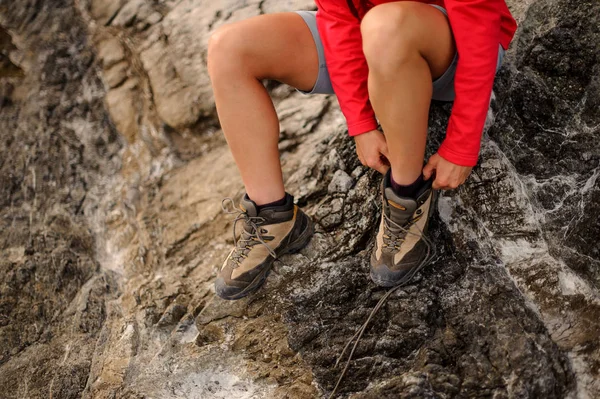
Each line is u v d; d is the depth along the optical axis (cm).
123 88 281
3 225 239
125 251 225
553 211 161
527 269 158
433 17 130
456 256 163
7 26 332
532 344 141
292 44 152
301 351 158
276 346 162
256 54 150
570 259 156
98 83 291
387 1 143
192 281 200
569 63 164
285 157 221
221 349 168
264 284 176
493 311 148
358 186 183
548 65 167
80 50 306
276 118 158
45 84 297
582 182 159
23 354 194
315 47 153
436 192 166
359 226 178
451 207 167
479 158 168
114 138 269
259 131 155
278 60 152
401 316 154
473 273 158
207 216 218
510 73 172
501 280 155
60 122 279
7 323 204
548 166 164
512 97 171
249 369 161
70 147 268
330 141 205
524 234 162
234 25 152
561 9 166
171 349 175
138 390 165
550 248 159
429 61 134
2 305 208
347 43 146
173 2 290
